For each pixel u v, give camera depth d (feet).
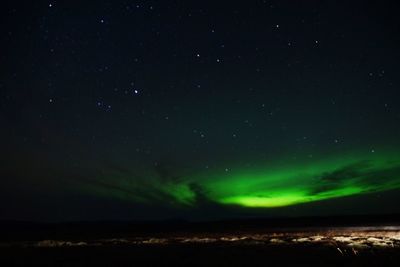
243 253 45.06
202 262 39.52
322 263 36.17
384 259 36.88
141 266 38.50
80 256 47.29
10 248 62.54
